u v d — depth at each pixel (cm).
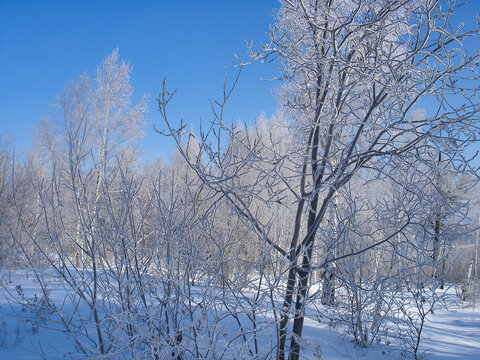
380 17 316
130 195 374
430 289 557
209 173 315
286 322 348
